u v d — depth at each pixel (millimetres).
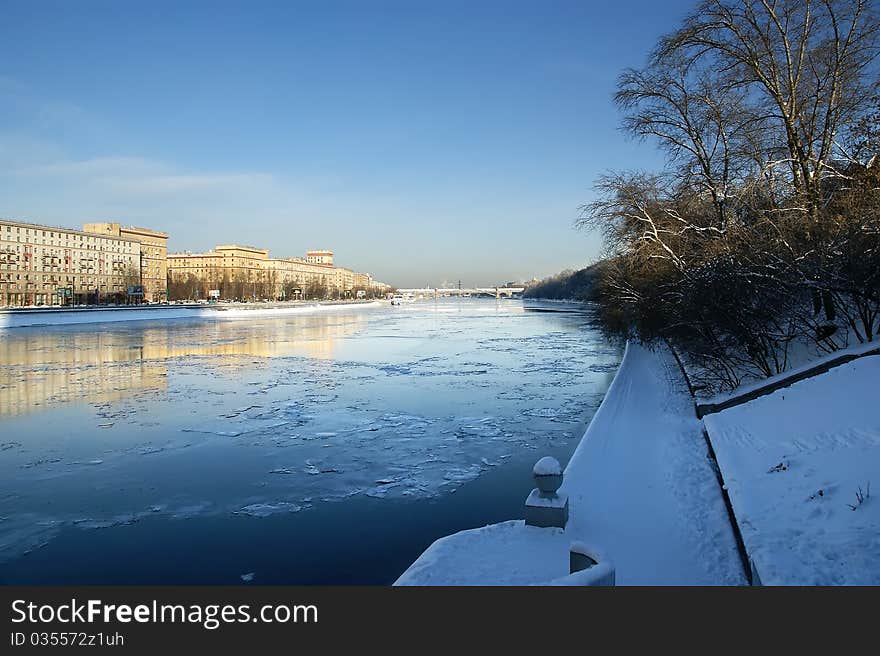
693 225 23219
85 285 119938
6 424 20594
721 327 18500
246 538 10812
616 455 13008
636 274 26156
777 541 6793
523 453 16297
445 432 18812
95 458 16297
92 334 63000
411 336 60875
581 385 28031
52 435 18969
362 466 15242
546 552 8273
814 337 17250
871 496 7070
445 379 30328
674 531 8727
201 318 97938
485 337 59000
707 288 17562
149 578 9203
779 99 18734
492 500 12625
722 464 10266
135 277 126250
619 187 25750
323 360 39438
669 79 22469
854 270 13891
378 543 10492
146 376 32188
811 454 9102
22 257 105875
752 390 14445
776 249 16656
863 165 17406
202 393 26688
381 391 26891
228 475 14672
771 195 19625
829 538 6570
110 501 12930
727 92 21344
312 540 10680
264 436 18609
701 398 17875
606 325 38656
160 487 13820
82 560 9922
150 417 21641
